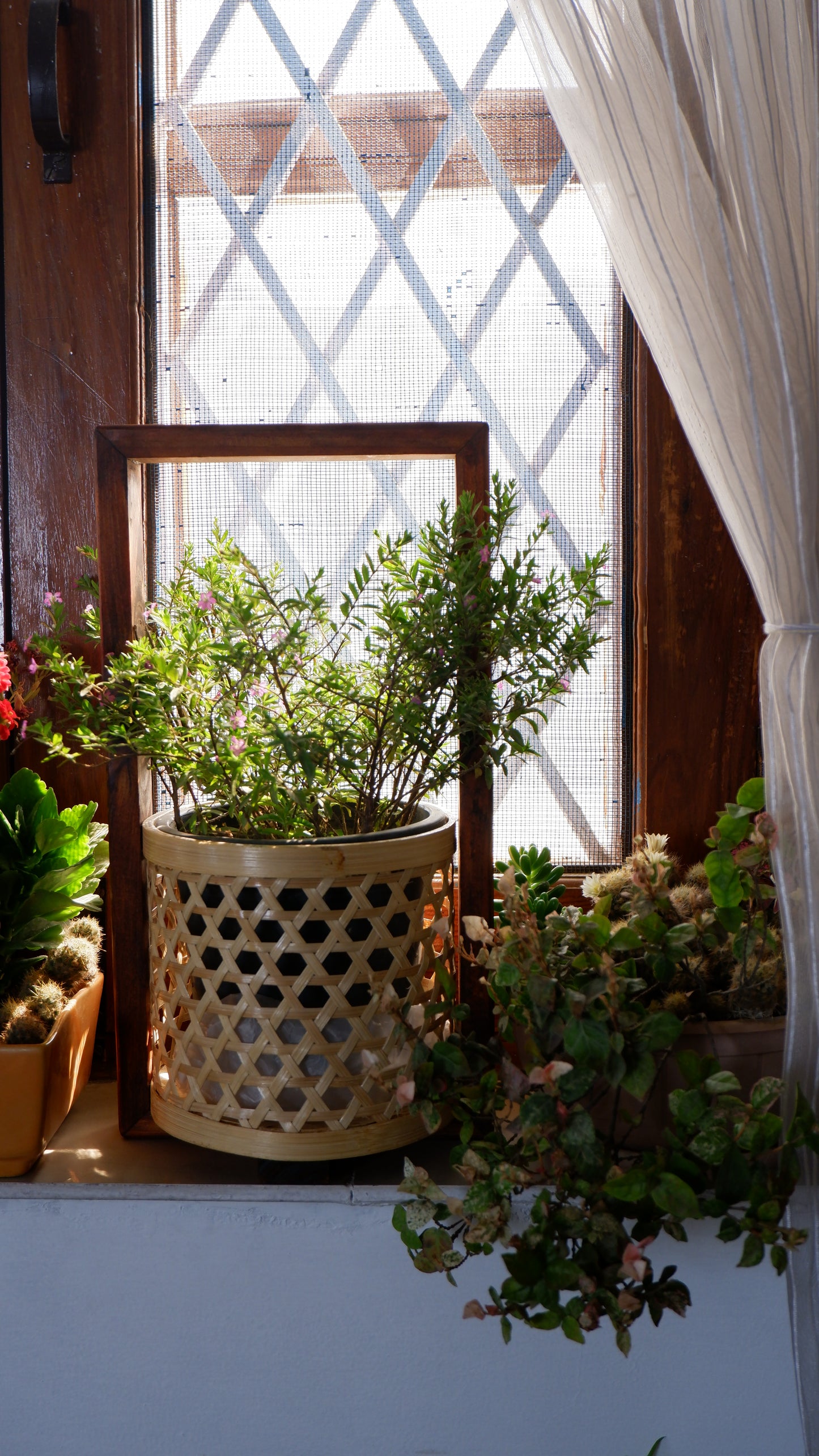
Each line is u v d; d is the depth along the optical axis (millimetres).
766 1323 790
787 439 728
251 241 1066
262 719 796
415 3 1040
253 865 764
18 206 1023
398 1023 776
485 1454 804
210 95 1055
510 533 1083
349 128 1056
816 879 738
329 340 1072
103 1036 1076
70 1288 804
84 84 1013
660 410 1025
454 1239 781
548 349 1068
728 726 1053
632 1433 799
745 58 721
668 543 1036
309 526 1088
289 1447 808
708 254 729
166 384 1079
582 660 841
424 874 817
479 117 1051
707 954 852
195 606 835
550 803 1108
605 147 752
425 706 809
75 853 923
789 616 744
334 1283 796
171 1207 795
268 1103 783
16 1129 813
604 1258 709
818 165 727
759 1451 794
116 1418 810
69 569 1047
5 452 1042
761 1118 710
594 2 745
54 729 1051
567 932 799
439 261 1064
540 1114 690
